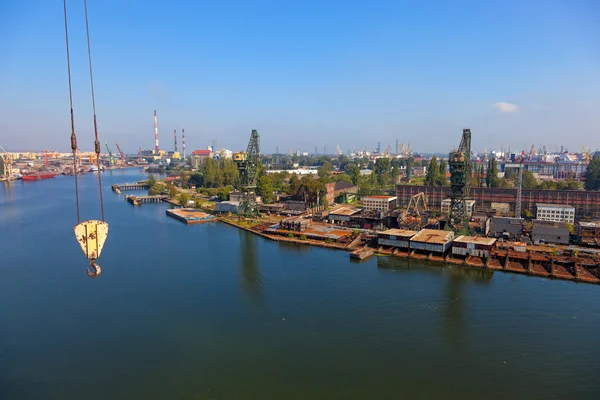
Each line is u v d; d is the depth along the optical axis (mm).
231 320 63938
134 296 73938
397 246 103750
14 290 77062
